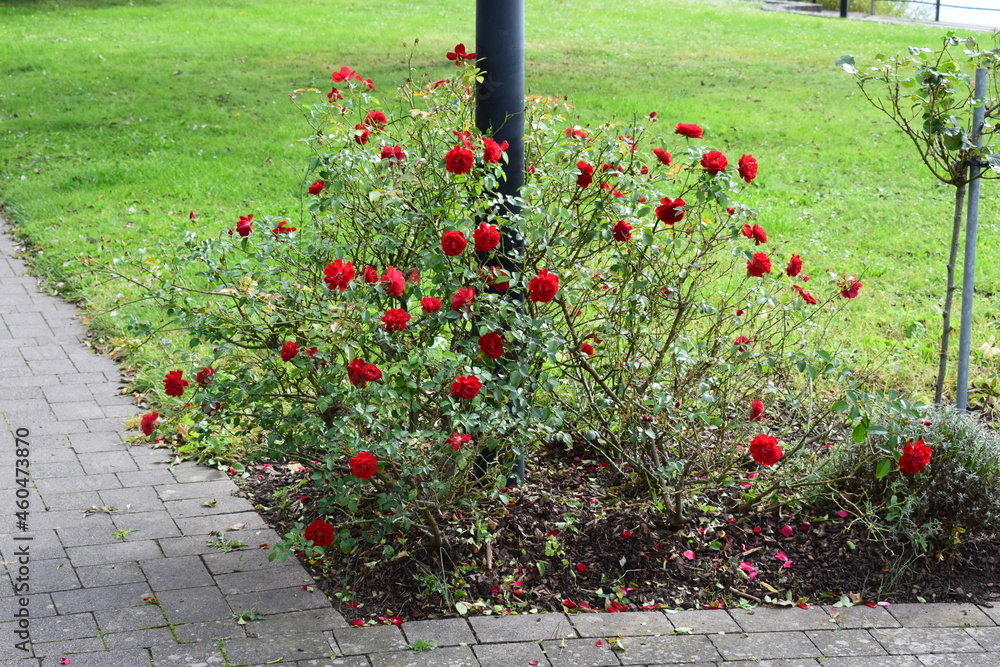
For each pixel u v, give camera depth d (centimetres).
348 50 1705
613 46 1859
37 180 952
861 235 832
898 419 415
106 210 855
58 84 1402
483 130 404
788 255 762
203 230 796
